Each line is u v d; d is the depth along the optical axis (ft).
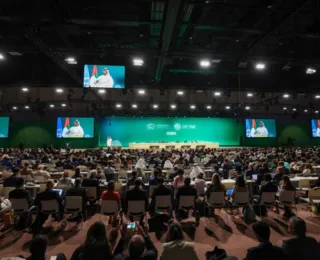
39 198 17.95
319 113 95.25
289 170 31.86
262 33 32.89
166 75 63.77
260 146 94.53
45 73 59.82
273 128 92.53
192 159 41.86
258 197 20.94
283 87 65.41
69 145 80.12
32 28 30.48
